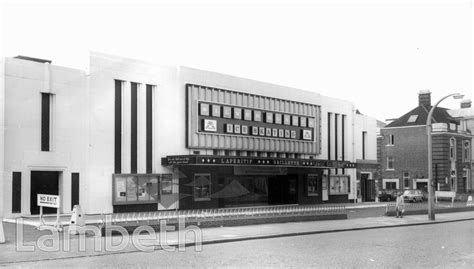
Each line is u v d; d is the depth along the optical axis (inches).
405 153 2635.3
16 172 1077.1
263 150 1584.6
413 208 1566.2
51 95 1146.7
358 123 2057.1
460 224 1173.1
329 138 1888.5
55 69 1151.0
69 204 1161.4
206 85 1435.8
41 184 1139.3
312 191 1782.7
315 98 1807.3
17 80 1088.8
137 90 1295.5
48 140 1139.9
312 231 892.6
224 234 814.5
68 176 1162.0
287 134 1676.9
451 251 640.4
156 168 1314.0
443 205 1887.3
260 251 633.0
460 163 2625.5
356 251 634.8
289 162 1553.9
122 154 1254.3
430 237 829.8
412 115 2694.4
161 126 1332.4
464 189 2659.9
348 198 1953.7
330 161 1705.2
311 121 1781.5
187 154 1380.4
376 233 909.8
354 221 1144.8
